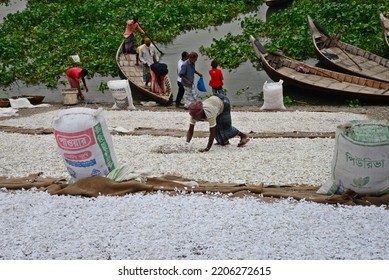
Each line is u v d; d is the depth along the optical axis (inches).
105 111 839.7
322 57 987.3
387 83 871.1
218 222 348.2
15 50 1192.2
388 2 1293.1
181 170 483.5
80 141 405.7
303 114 775.7
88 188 406.9
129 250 321.7
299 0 1411.2
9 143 598.9
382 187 389.1
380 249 315.3
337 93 860.6
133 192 405.1
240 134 580.7
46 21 1371.8
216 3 1457.9
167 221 352.2
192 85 839.7
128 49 1126.4
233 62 1091.9
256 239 327.3
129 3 1482.5
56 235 341.7
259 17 1391.5
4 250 326.0
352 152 378.3
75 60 1128.2
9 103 912.3
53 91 1034.1
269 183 442.6
